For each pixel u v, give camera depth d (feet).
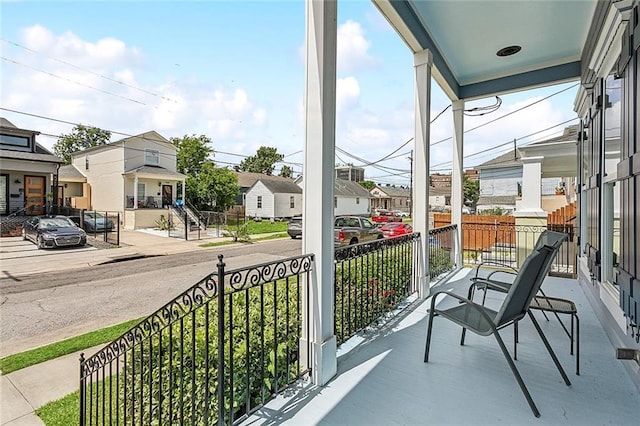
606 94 9.62
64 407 8.66
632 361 6.71
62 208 52.95
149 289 20.80
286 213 88.63
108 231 49.01
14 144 49.08
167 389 6.77
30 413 8.45
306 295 6.82
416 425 5.44
